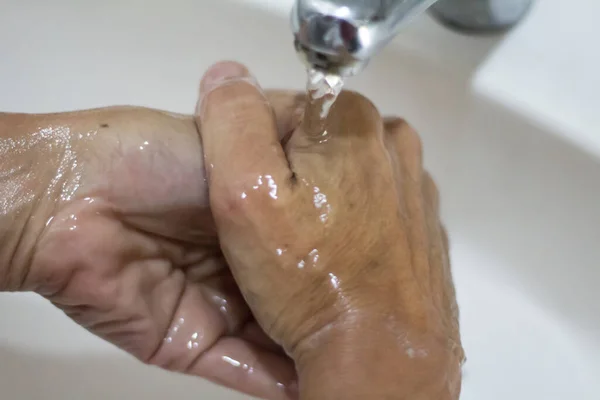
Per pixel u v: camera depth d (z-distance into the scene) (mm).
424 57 477
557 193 490
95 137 415
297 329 408
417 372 400
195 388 519
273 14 496
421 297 411
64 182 408
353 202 405
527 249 516
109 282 417
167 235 442
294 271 401
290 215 399
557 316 516
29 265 405
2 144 406
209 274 462
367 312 402
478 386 512
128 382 516
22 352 519
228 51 522
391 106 505
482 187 511
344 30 341
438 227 452
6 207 399
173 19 517
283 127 440
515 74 472
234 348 457
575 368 508
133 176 420
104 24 529
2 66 551
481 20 470
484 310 525
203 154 432
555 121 467
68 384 513
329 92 376
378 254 406
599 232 489
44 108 555
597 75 470
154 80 544
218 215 406
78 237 406
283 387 454
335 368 398
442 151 509
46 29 538
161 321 443
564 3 481
